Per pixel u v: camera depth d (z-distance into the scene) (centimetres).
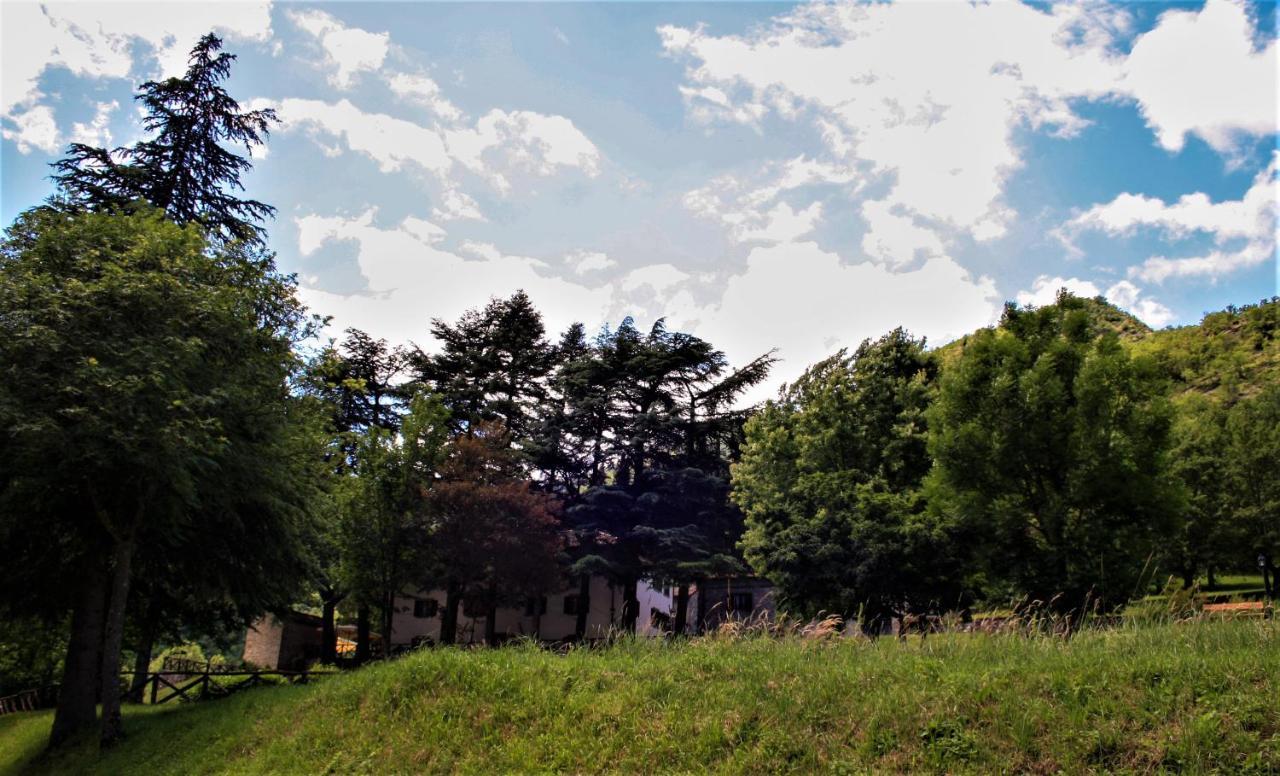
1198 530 3045
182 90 2294
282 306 1627
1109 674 742
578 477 3741
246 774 1026
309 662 3881
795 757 734
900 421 2256
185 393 1304
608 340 3819
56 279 1341
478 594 2812
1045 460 1706
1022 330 1922
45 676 2769
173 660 2878
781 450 2403
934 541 1822
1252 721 628
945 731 707
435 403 2544
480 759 891
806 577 1930
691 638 1184
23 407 1226
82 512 1559
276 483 1584
